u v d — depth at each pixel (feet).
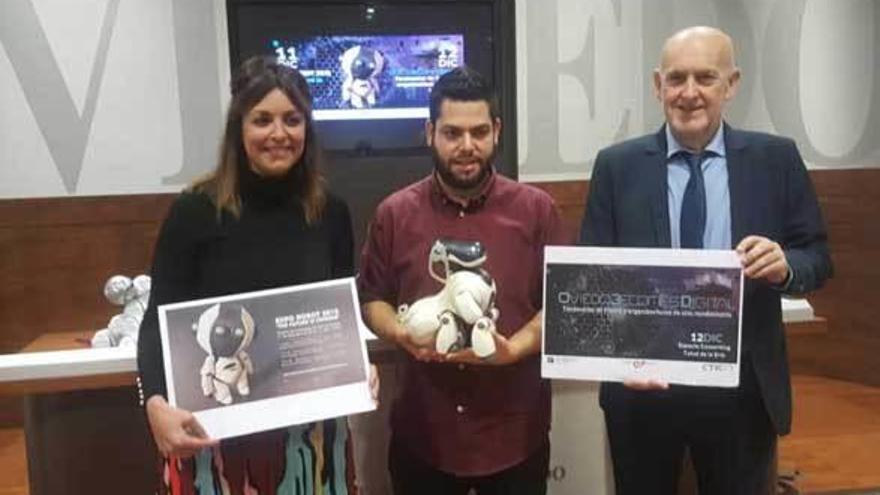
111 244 13.24
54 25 12.65
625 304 5.17
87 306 13.25
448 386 5.27
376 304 5.38
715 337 5.11
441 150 5.05
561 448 6.80
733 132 5.60
